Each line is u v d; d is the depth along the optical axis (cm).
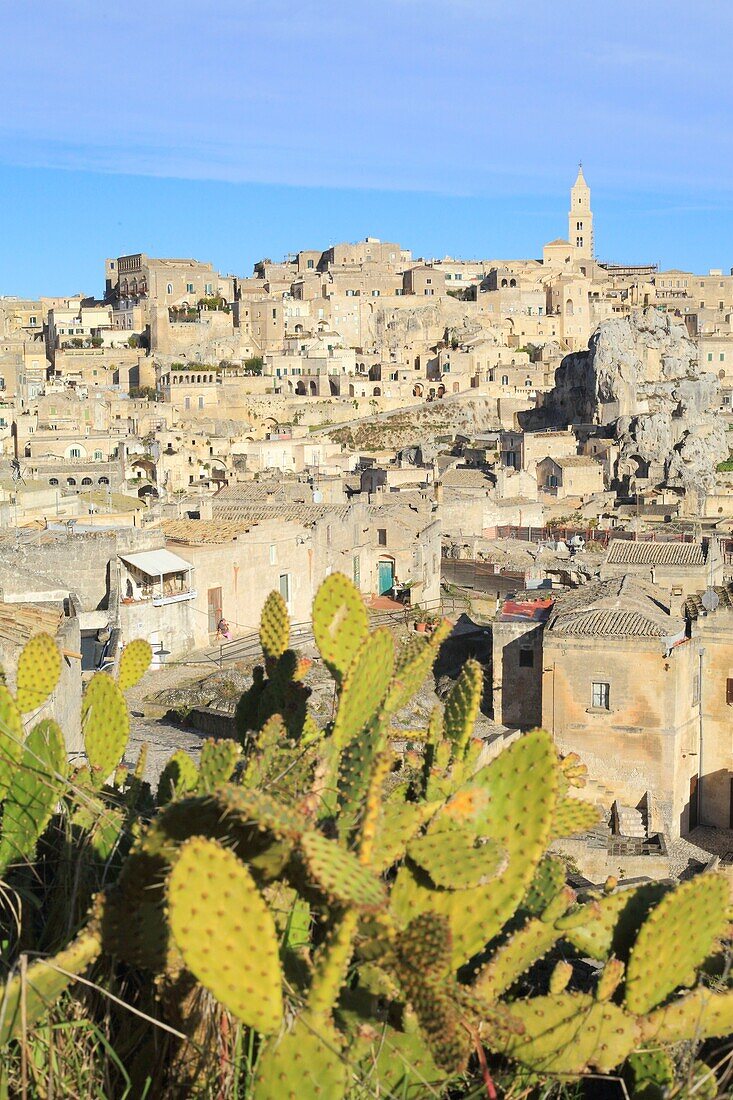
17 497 9269
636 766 5100
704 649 5284
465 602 8050
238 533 6203
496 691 5556
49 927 1173
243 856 971
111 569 5572
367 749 1095
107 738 1413
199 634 5866
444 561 9669
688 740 5247
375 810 984
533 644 5522
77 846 1242
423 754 1409
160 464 16550
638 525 12481
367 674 1222
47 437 16538
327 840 907
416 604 7469
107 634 4781
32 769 1195
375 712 1163
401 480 13975
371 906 877
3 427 17838
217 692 4847
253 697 1639
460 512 11988
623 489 18600
